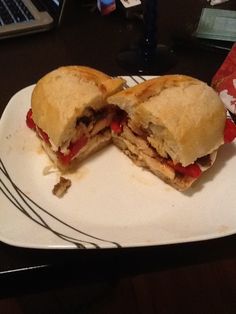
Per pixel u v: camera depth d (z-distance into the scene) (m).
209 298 0.41
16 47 0.40
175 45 0.39
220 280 0.42
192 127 0.27
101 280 0.23
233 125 0.30
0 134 0.30
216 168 0.29
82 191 0.28
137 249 0.23
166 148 0.29
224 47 0.38
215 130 0.28
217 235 0.23
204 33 0.40
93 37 0.41
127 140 0.31
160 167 0.29
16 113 0.32
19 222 0.25
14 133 0.31
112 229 0.25
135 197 0.28
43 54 0.39
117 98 0.30
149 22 0.35
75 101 0.29
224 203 0.27
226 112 0.30
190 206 0.27
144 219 0.26
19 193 0.27
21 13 0.42
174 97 0.28
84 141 0.30
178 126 0.27
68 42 0.40
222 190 0.28
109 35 0.41
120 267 0.23
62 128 0.28
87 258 0.23
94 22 0.43
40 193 0.28
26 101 0.33
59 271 0.22
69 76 0.31
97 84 0.31
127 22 0.43
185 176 0.28
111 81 0.31
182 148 0.27
